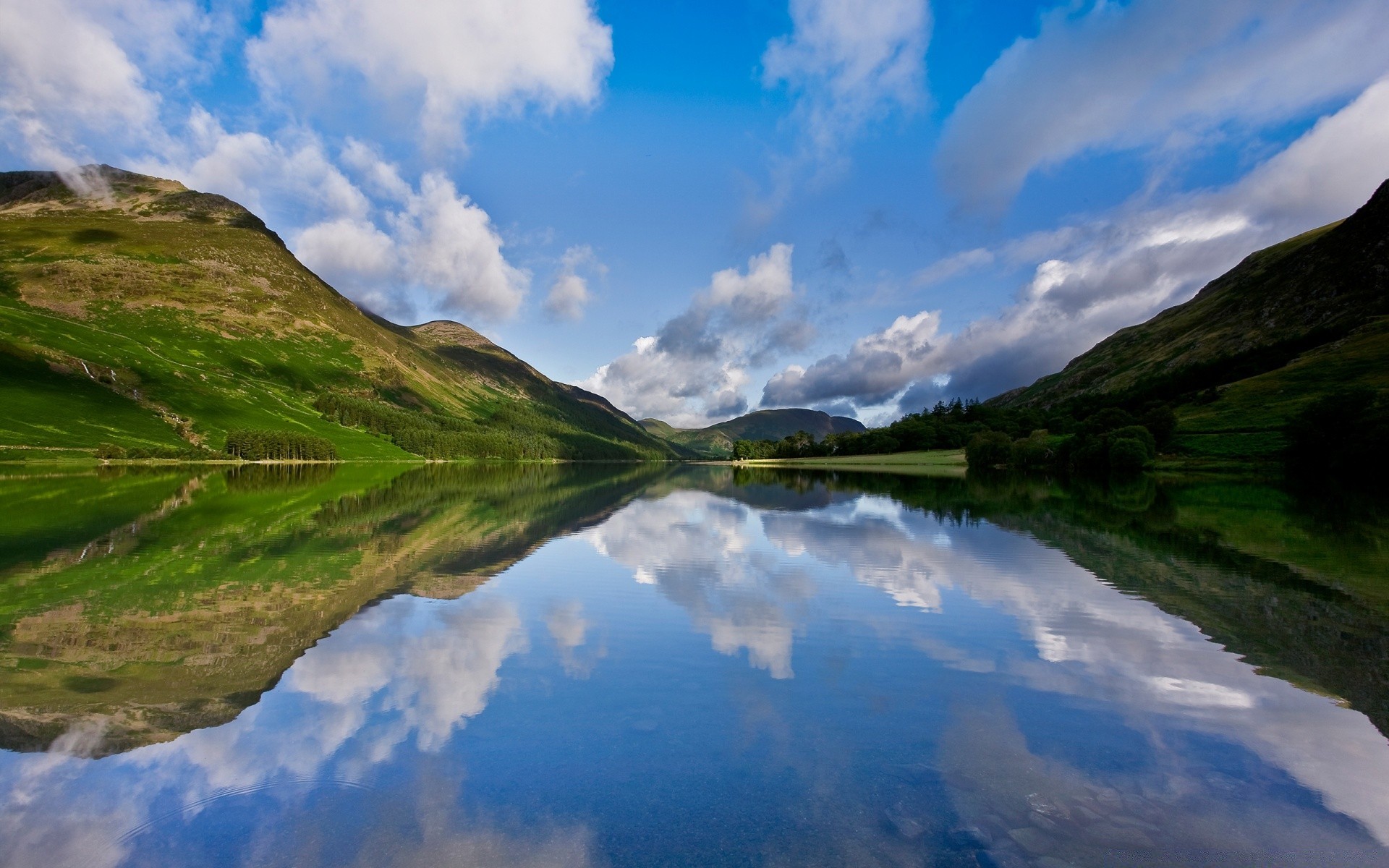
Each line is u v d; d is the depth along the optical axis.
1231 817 7.56
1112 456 94.38
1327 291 164.25
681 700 11.16
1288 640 14.81
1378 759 9.10
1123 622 16.36
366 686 11.62
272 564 23.22
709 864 6.58
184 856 6.68
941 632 15.48
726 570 23.03
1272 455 87.44
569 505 49.47
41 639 14.12
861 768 8.77
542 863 6.60
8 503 41.72
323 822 7.32
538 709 10.72
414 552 26.16
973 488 69.62
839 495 60.50
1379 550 26.89
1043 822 7.45
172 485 62.78
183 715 10.27
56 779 8.18
